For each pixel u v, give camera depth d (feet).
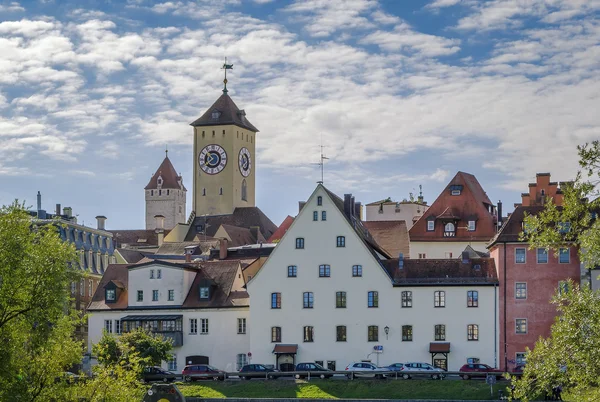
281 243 442.50
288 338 436.76
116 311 467.93
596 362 174.09
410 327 426.10
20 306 226.99
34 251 230.68
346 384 387.75
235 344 450.30
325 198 440.86
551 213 180.65
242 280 486.79
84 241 609.42
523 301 416.26
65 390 238.27
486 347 418.10
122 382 250.98
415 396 372.17
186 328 457.27
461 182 547.49
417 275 431.02
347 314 432.66
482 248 529.86
